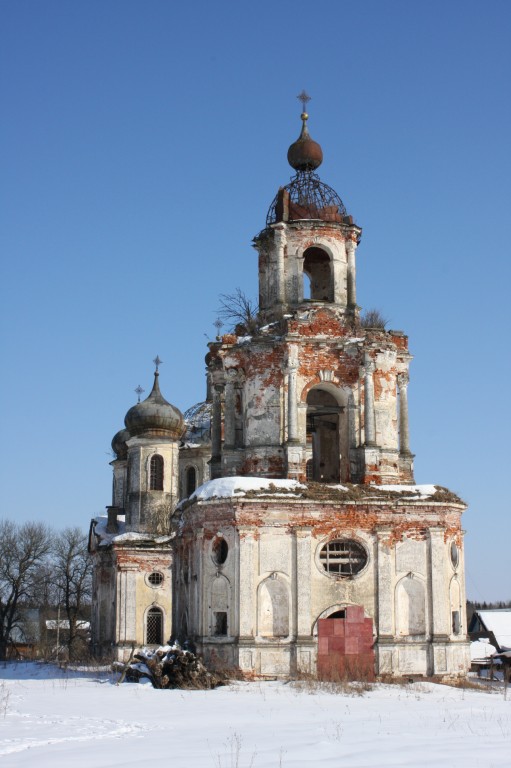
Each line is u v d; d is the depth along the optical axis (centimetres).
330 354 4900
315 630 4419
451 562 4703
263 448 4812
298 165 5356
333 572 4522
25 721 2780
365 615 4475
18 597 9200
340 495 4531
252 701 3506
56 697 3653
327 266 5338
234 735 2436
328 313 4947
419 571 4559
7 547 9325
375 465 4775
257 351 4903
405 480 5000
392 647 4434
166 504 7281
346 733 2544
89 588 9625
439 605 4519
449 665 4469
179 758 2031
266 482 4566
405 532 4584
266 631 4416
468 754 2097
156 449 7344
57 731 2538
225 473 4944
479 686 4397
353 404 4881
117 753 2109
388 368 4962
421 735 2505
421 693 3922
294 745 2269
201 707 3275
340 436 4941
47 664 6806
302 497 4500
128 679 4422
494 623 9656
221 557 4569
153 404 7362
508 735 2509
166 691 3938
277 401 4859
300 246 5106
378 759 2023
